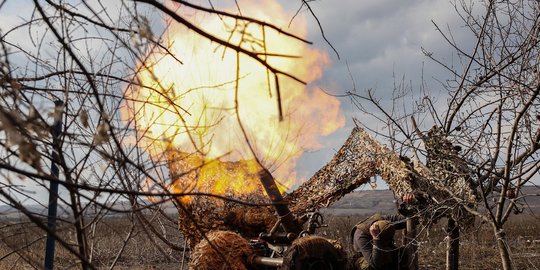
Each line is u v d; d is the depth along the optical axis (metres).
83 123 2.96
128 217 3.85
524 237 17.14
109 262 7.60
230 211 6.25
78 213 3.05
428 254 11.99
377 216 5.89
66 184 2.53
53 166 3.33
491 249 11.80
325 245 5.28
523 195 5.29
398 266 5.68
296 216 6.54
